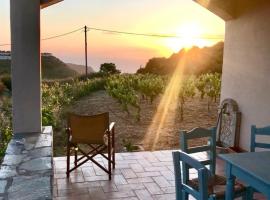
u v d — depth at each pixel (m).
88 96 14.62
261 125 5.35
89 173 4.64
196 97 13.60
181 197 2.64
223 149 5.82
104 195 3.96
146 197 3.94
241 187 2.85
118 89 12.45
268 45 5.16
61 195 3.94
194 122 9.79
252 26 5.57
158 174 4.64
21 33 4.83
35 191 2.79
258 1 5.41
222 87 6.55
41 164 3.50
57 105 11.18
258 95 5.43
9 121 7.54
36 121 4.97
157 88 12.17
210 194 2.76
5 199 2.62
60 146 7.23
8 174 3.20
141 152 5.62
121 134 8.42
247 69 5.71
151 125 9.41
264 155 2.82
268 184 2.25
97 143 4.38
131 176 4.55
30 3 4.80
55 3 5.03
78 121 4.32
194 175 4.53
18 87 4.90
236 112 5.90
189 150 3.18
